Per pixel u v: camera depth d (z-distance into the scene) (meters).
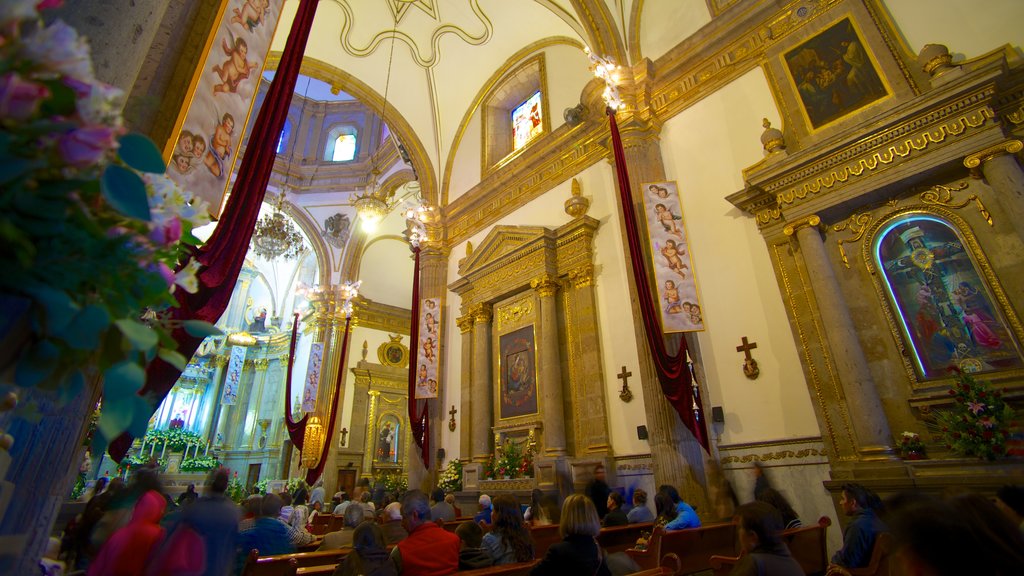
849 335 6.07
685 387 6.98
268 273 26.39
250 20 3.59
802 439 6.39
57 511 1.90
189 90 2.86
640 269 7.40
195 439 22.52
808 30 7.59
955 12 6.35
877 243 6.32
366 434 18.06
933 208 5.95
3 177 0.90
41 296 0.93
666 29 9.47
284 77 4.30
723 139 8.20
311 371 17.77
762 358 6.98
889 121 6.10
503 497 3.86
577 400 9.27
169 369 2.88
